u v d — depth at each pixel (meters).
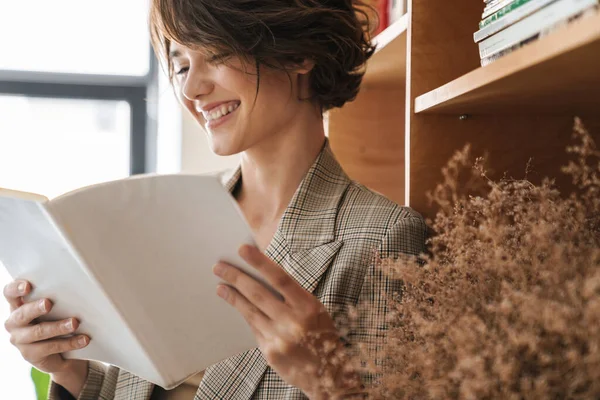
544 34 0.79
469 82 0.93
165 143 2.93
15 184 2.91
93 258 0.87
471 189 1.18
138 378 1.26
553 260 0.64
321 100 1.29
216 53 1.14
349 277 1.11
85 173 2.95
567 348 0.58
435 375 0.66
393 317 0.80
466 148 0.99
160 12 1.17
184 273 0.88
